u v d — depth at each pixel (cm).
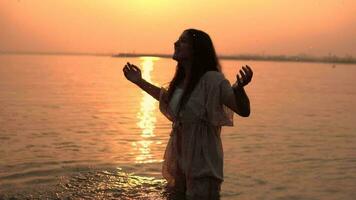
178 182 532
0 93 2398
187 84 495
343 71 9412
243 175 671
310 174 692
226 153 866
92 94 2561
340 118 1563
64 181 596
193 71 493
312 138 1085
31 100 2042
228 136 1100
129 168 698
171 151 527
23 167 695
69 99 2169
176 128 511
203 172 485
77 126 1240
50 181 597
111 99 2262
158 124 1339
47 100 2069
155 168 703
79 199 510
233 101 463
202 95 486
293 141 1034
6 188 560
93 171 666
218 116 480
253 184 619
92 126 1252
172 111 507
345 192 592
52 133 1097
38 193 535
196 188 490
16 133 1080
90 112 1636
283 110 1830
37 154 816
